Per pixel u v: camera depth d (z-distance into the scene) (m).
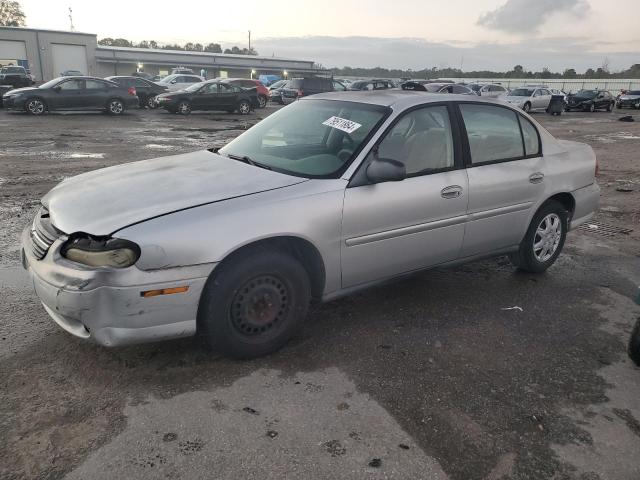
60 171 8.88
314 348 3.42
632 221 6.90
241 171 3.50
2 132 13.90
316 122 3.98
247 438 2.55
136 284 2.72
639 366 3.35
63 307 2.76
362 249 3.49
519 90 29.66
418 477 2.36
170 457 2.41
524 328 3.82
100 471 2.32
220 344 3.08
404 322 3.84
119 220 2.83
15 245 5.18
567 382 3.16
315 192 3.26
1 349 3.24
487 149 4.19
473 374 3.19
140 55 59.50
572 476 2.41
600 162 11.79
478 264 5.14
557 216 4.79
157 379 3.00
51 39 53.56
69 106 19.89
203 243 2.84
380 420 2.72
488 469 2.43
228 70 66.06
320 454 2.46
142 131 15.43
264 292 3.15
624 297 4.46
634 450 2.60
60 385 2.91
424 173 3.76
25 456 2.39
